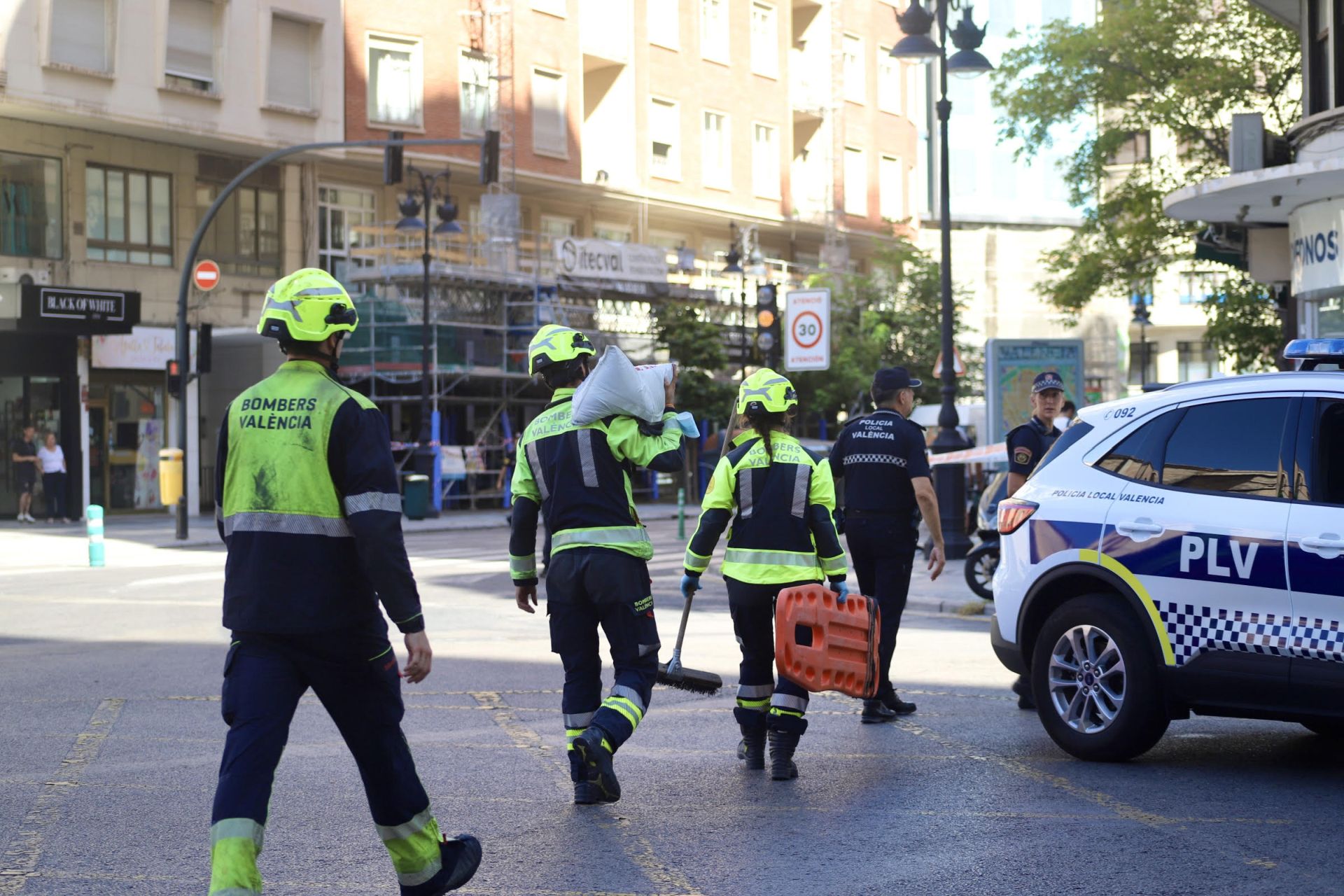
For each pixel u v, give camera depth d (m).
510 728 8.17
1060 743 7.41
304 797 6.50
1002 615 7.84
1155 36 30.88
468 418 35.72
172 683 9.73
